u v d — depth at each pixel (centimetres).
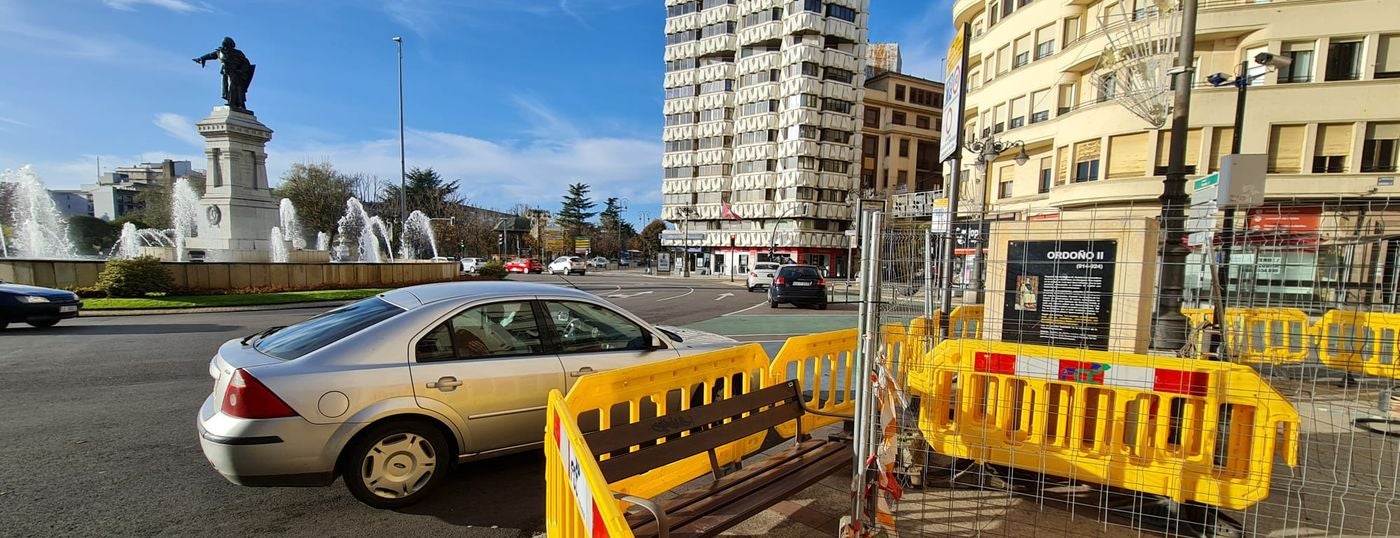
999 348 317
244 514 336
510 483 384
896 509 314
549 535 234
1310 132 1748
